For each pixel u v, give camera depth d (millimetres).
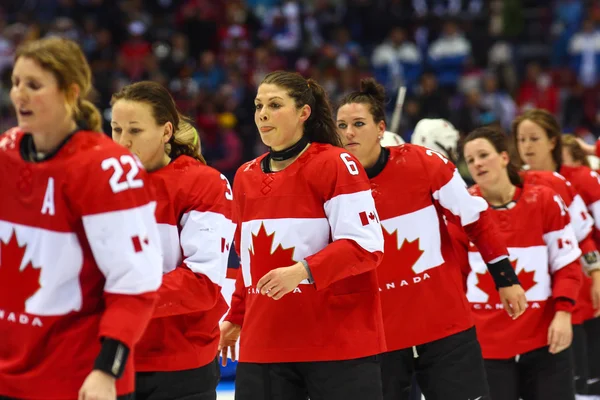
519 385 14109
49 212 7543
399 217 11992
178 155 10281
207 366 10094
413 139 16266
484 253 12359
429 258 12086
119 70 40406
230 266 20219
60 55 7484
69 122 7719
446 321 12062
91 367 7703
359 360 10141
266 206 10305
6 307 7781
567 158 18094
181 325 9883
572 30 49906
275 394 10320
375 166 12086
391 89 42750
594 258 15641
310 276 9484
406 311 12016
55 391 7652
